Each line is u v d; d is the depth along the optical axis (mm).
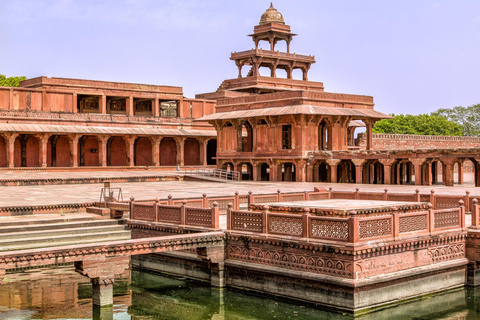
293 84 70875
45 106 53031
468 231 16578
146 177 44219
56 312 14094
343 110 44188
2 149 51156
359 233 13602
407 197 22109
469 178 51719
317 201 19203
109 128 54375
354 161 39688
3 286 16312
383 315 13969
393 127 86375
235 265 15852
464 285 16469
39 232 19641
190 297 15820
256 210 17750
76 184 39969
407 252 14766
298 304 14414
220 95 64125
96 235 20219
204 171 52188
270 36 69375
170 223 17766
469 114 97312
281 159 43625
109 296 14141
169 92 60438
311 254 14164
